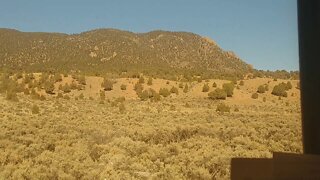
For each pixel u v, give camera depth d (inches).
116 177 763.4
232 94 4271.7
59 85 4675.2
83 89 4729.3
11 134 1459.2
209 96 4242.1
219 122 2304.4
